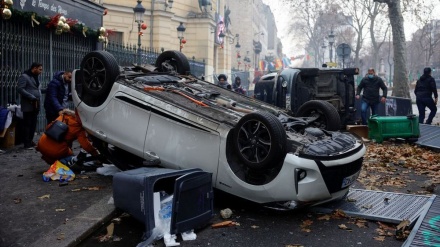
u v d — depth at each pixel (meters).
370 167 8.38
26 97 8.95
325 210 5.61
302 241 4.72
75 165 7.16
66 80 8.96
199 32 30.27
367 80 13.09
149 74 7.16
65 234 4.53
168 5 27.69
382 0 22.12
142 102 6.13
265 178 5.37
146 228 4.61
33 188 6.20
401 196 6.19
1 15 9.48
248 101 6.98
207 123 5.61
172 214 4.57
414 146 10.66
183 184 4.61
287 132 5.73
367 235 4.89
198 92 6.65
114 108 6.42
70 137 6.99
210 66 30.89
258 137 5.21
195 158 5.70
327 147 5.43
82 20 13.61
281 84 11.69
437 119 18.69
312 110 7.16
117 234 4.84
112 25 25.75
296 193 5.15
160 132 5.98
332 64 20.56
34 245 4.25
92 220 4.93
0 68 9.82
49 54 11.70
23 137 9.28
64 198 5.77
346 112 12.45
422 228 4.61
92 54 6.56
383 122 10.99
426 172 8.02
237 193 5.49
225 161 5.48
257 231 5.01
